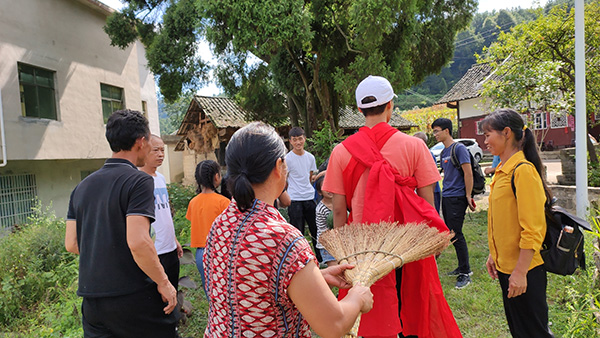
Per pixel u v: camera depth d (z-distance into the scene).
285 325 1.17
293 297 1.12
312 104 9.66
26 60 8.52
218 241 1.23
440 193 4.87
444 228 1.93
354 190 2.04
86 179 2.13
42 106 9.02
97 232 2.00
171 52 8.91
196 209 3.25
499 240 2.22
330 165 2.10
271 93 10.77
